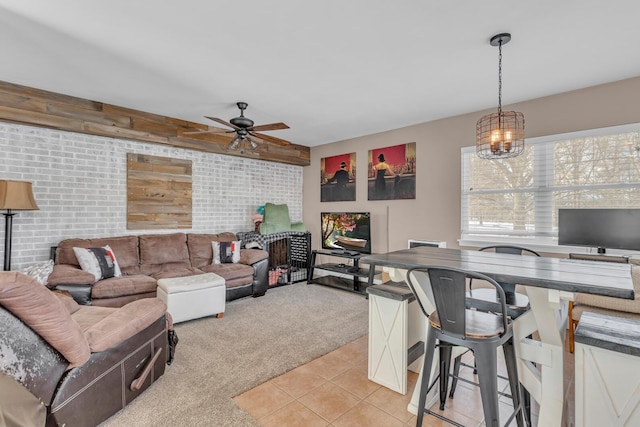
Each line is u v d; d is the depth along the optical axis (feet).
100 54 8.59
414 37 7.73
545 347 5.47
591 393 4.35
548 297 4.92
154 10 6.68
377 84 10.53
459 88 10.84
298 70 9.53
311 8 6.62
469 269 5.28
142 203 14.25
